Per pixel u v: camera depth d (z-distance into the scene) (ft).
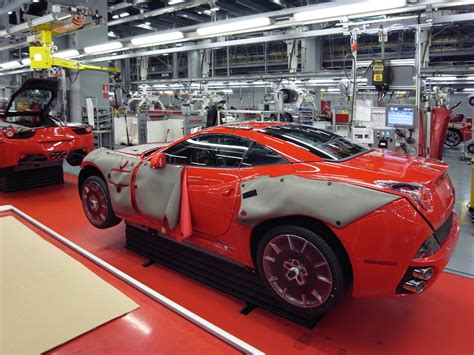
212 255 10.18
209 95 33.91
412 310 9.08
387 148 17.83
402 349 7.61
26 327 3.25
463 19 17.29
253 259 8.96
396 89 18.19
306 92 29.01
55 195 20.10
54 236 5.46
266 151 8.92
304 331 8.27
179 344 3.29
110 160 12.48
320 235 7.66
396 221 6.83
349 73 42.37
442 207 7.50
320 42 54.90
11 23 37.32
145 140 29.25
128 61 65.67
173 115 30.58
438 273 7.25
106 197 12.96
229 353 3.22
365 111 18.97
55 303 3.65
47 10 23.70
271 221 8.43
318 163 8.29
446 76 41.32
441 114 21.30
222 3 38.19
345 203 7.18
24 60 31.96
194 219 9.83
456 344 7.76
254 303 9.14
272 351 7.59
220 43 26.84
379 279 7.13
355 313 9.00
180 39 19.43
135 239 12.44
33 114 21.27
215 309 9.16
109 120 31.89
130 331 3.40
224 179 9.20
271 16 15.76
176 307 3.81
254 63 68.69
